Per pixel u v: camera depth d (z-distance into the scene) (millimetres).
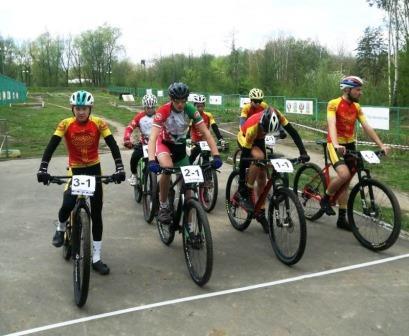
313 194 5984
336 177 5328
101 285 4117
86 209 3977
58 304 3740
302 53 53219
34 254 4844
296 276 4293
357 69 45781
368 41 44812
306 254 4867
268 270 4441
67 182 4469
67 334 3285
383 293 3926
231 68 54688
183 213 4383
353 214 5441
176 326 3393
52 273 4359
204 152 6695
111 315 3561
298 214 4344
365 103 26031
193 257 4309
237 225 5691
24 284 4105
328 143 5484
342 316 3527
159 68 68625
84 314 3578
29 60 84750
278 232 4785
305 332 3299
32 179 8812
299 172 6285
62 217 4402
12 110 30844
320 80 31859
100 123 4371
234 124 21969
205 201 6656
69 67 85500
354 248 5039
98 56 82438
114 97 59094
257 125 4996
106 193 7598
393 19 29047
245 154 5223
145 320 3484
